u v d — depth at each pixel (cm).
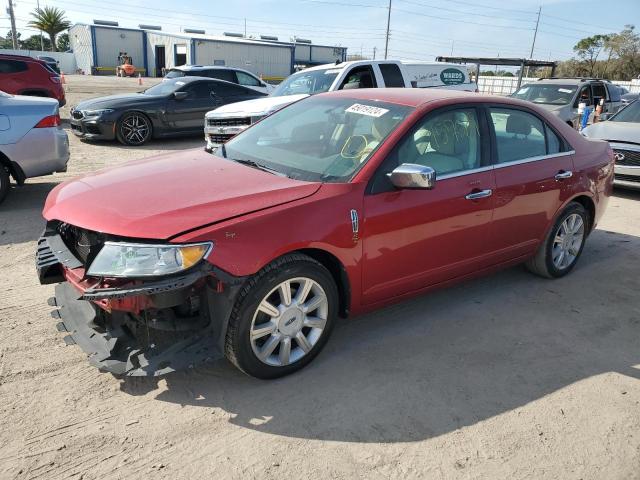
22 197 676
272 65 4325
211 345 287
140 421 275
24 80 1342
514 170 406
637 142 809
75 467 242
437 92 407
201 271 264
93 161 930
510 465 258
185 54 4300
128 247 263
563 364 350
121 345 290
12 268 455
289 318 306
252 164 362
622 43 5422
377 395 306
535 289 466
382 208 326
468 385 321
